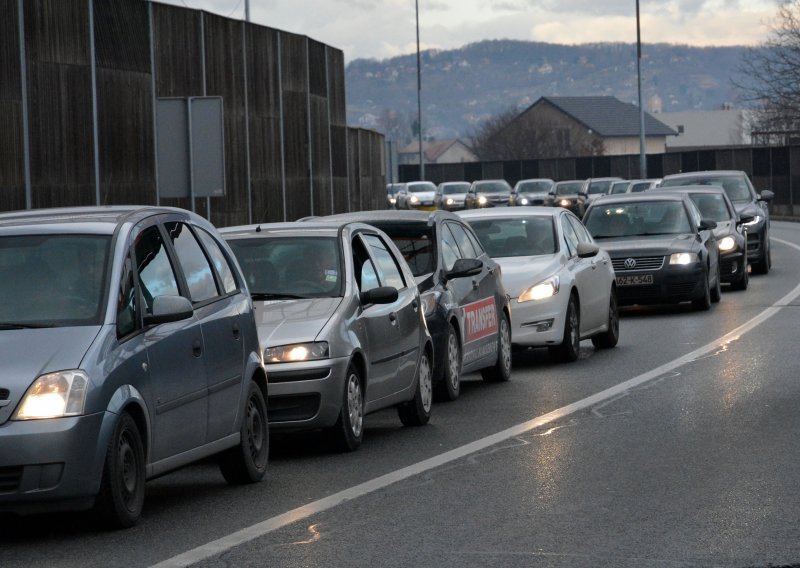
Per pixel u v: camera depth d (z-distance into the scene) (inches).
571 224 1721.2
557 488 829.2
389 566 644.7
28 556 684.1
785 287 2549.2
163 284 809.5
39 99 2255.2
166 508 806.5
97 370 715.4
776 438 992.2
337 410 980.6
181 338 797.2
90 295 753.6
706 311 2130.9
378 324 1056.2
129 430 738.2
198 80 2933.1
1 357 710.5
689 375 1387.8
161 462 772.6
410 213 1338.6
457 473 892.0
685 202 2228.1
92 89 2413.9
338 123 4286.4
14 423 692.7
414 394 1120.2
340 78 4298.7
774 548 663.8
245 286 914.1
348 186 4394.7
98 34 2450.8
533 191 6240.2
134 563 662.5
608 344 1712.6
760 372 1385.3
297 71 3673.7
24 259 776.3
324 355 974.4
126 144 2539.4
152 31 2684.5
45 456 692.1
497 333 1391.5
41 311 748.0
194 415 805.2
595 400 1229.7
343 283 1053.8
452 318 1258.6
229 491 860.6
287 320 995.9
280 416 968.9
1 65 2148.1
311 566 648.4
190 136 1780.3
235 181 3193.9
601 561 645.3
